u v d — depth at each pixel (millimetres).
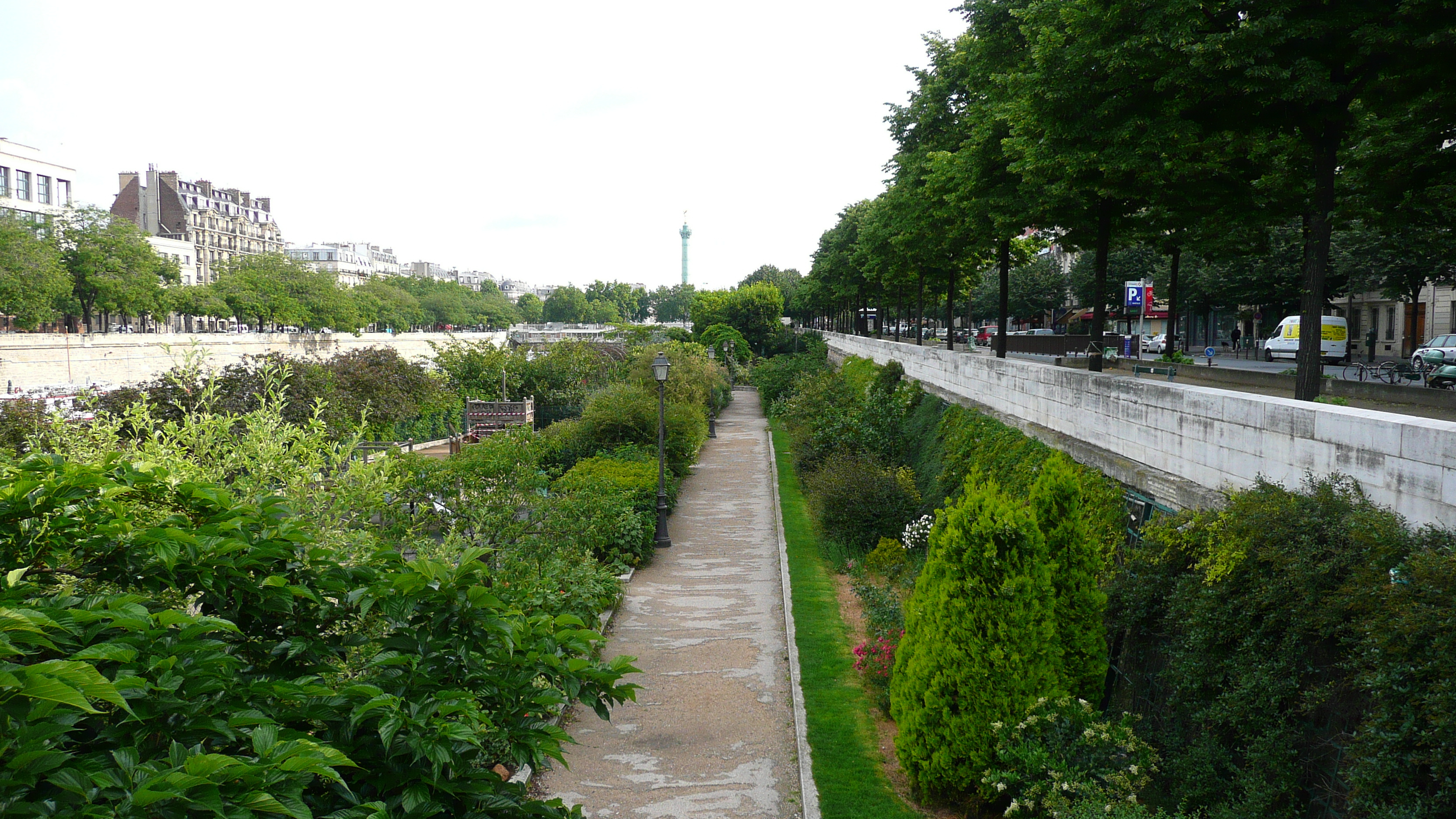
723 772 10328
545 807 4742
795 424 40406
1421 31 10125
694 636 15438
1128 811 6973
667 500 24234
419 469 13672
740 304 92938
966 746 8516
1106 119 12875
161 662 3529
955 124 24781
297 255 168500
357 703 4234
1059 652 8648
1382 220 15445
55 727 2967
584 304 172250
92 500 4344
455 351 45344
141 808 2963
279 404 9750
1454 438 6168
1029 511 8805
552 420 42281
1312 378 11977
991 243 23547
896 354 34719
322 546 7449
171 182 107500
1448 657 5152
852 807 9094
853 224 56719
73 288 49219
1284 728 6574
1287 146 14469
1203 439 9953
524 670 5055
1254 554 7273
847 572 18984
